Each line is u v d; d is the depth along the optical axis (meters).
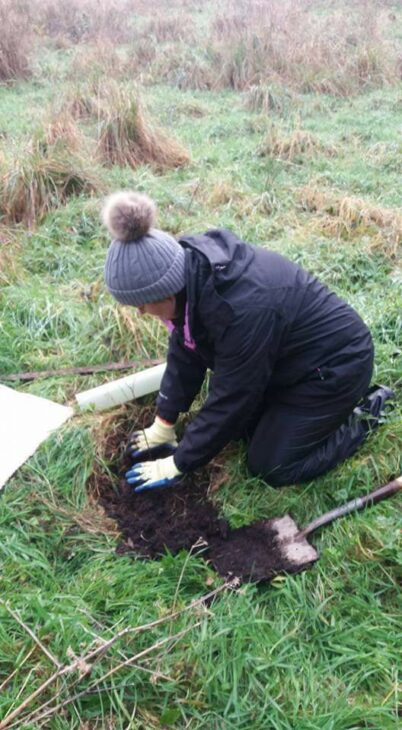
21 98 6.85
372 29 8.51
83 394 2.69
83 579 2.07
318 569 2.11
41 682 1.76
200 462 2.29
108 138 5.03
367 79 7.41
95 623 1.92
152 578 2.08
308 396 2.28
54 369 2.98
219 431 2.18
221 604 1.99
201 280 1.94
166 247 1.89
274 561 2.15
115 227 1.85
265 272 2.05
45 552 2.18
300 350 2.21
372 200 4.59
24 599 1.96
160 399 2.49
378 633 1.92
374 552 2.09
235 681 1.79
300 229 4.08
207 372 2.79
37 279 3.59
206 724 1.74
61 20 9.66
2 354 3.02
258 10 9.37
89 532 2.25
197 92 7.30
